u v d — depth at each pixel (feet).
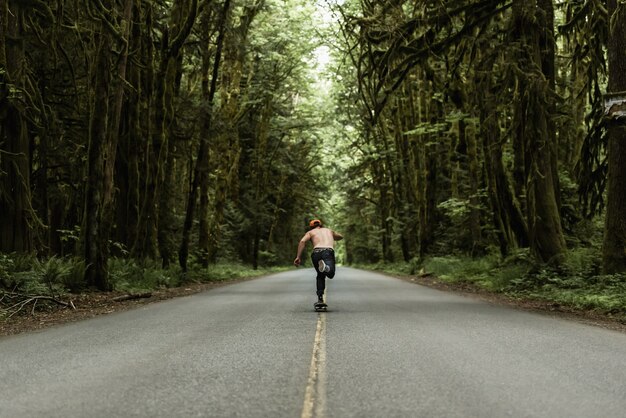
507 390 16.39
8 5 52.08
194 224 132.26
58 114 72.28
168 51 77.77
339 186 193.47
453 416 13.93
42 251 56.34
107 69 56.24
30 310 39.37
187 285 77.97
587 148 59.67
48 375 18.58
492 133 74.18
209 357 21.61
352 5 98.84
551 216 57.57
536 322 32.07
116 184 74.49
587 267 52.21
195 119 91.30
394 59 70.69
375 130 155.74
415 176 123.85
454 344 24.32
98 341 25.70
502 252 78.43
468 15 66.28
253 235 171.94
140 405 14.98
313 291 61.77
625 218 46.96
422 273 99.76
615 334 27.61
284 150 181.68
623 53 47.55
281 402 15.24
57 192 75.82
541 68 61.31
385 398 15.57
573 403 15.06
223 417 13.91
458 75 86.84
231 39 100.42
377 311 38.37
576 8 69.00
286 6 119.34
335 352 22.49
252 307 42.22
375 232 201.98
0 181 50.39
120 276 61.46
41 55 65.92
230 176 156.66
